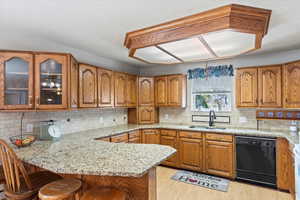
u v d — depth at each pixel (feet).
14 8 5.80
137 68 15.43
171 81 13.28
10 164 5.11
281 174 8.89
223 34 6.02
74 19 6.61
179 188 9.29
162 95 13.66
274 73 9.85
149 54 8.56
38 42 8.56
